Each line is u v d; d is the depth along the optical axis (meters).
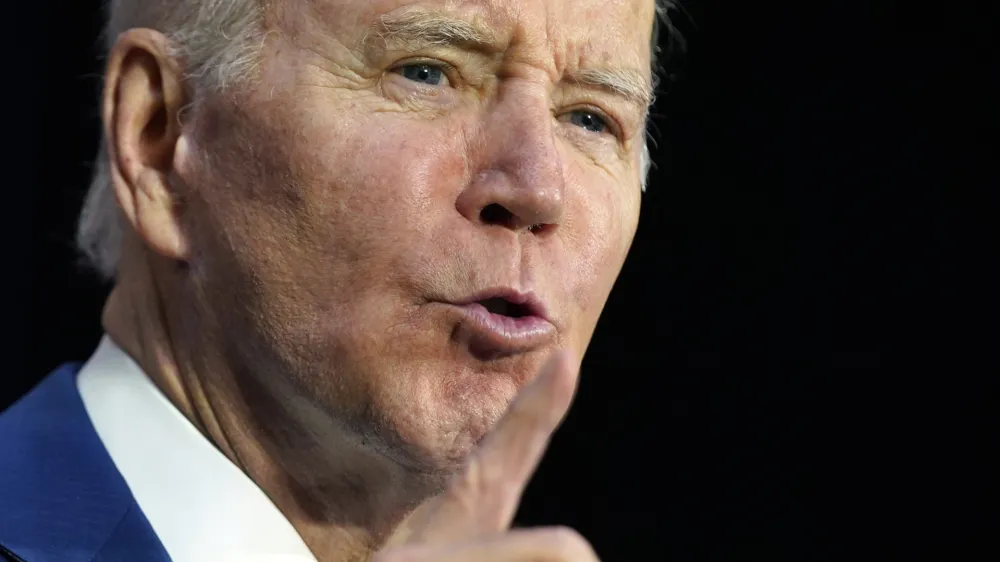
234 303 5.20
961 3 10.14
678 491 10.78
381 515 5.48
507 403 5.02
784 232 10.65
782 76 10.56
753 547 10.59
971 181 10.24
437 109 5.09
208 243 5.24
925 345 10.34
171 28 5.40
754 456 10.65
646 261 10.93
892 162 10.41
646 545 10.79
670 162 10.80
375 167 4.96
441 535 4.25
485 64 5.14
